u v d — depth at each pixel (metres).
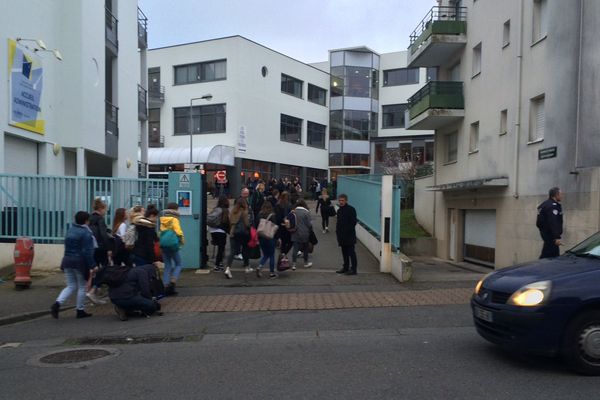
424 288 9.88
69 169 15.96
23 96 12.89
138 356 5.93
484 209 16.94
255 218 13.32
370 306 8.41
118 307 7.81
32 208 11.91
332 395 4.52
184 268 11.78
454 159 20.42
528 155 13.64
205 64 37.38
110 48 18.16
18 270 9.93
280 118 40.03
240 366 5.46
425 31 19.62
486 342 6.26
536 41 13.30
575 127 11.46
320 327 7.18
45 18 14.17
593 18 11.02
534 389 4.57
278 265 11.18
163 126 38.94
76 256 8.03
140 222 8.59
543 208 9.30
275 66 39.41
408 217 25.34
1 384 5.00
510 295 5.11
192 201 11.80
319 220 23.05
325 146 45.72
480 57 17.70
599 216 10.55
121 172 19.81
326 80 45.41
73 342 6.73
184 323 7.56
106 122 17.77
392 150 44.44
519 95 14.12
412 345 6.16
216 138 36.53
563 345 4.88
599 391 4.51
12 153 12.90
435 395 4.47
